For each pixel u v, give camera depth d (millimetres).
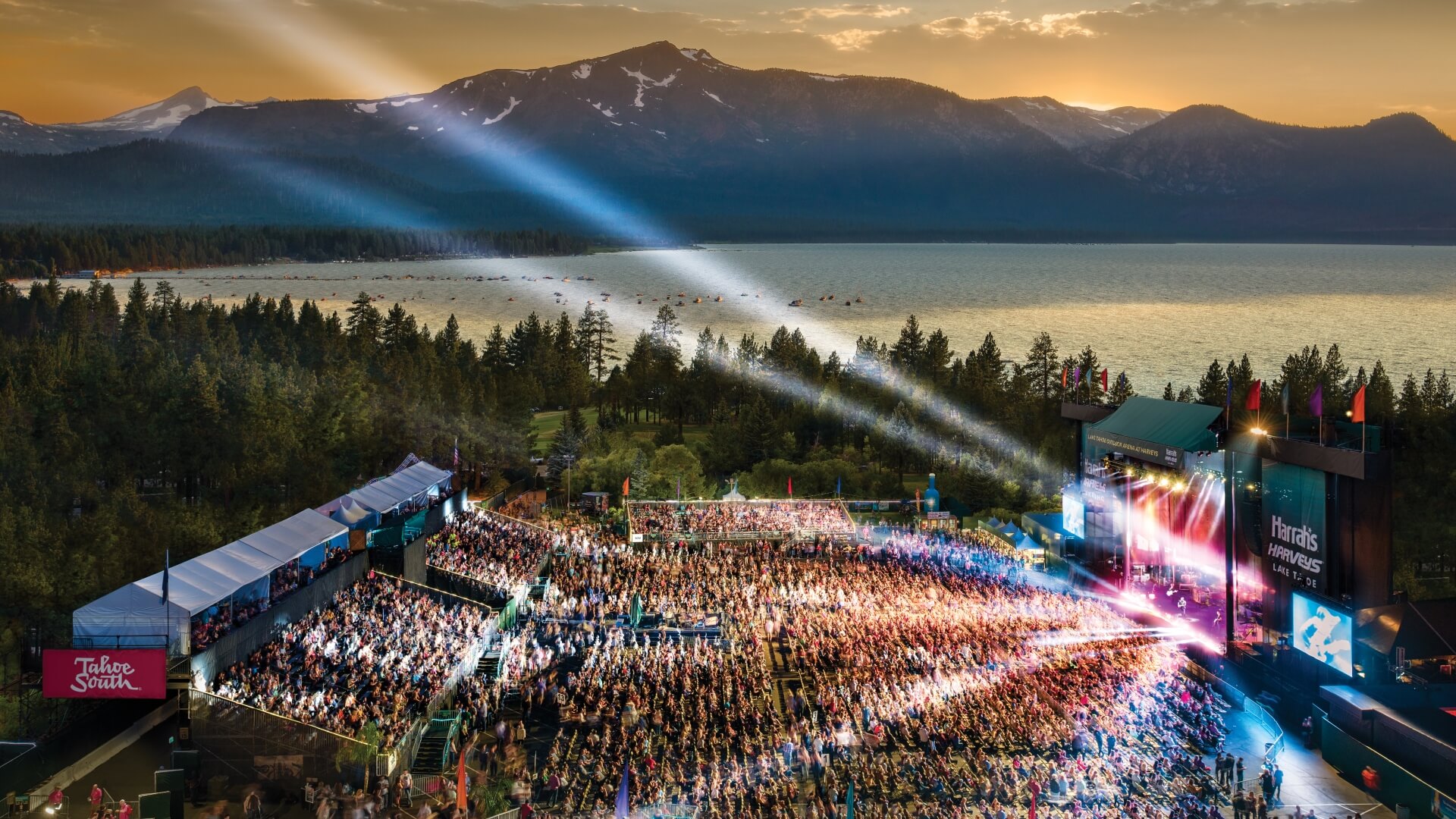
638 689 77438
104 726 63344
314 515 87188
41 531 87500
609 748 67562
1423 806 59031
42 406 130500
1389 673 69562
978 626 90625
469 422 158625
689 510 132750
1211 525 93312
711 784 61969
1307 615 75312
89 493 110250
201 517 98312
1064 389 193000
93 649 59469
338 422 141125
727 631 91000
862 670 80688
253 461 120625
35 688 71625
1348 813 60688
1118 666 81062
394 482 108500
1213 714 72562
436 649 78188
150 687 59656
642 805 59469
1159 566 99375
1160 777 62812
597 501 147750
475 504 126562
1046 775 62219
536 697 76688
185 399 131500
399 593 87688
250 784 60625
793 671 82000
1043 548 119438
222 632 67375
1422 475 128750
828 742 67625
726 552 120688
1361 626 71125
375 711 65438
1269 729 71938
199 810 58125
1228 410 86188
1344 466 73062
